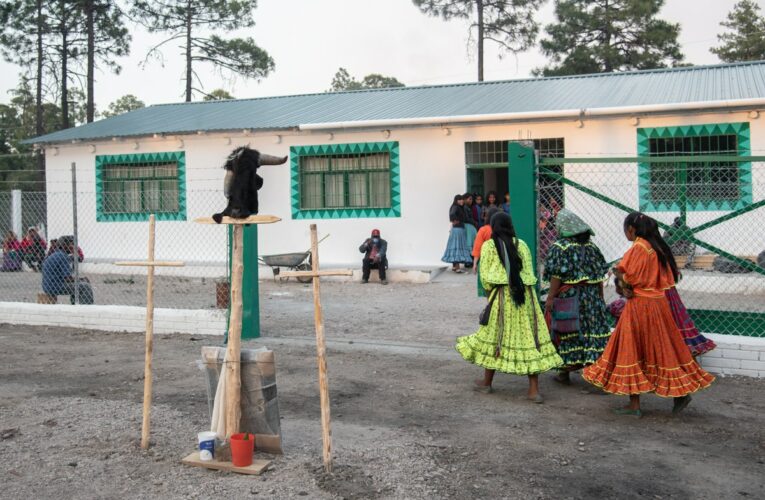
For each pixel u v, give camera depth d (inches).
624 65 1330.0
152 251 207.6
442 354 322.3
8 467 193.9
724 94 564.4
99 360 322.3
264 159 198.1
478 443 209.8
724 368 277.0
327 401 188.4
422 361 310.7
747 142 542.3
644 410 239.8
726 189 536.1
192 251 711.1
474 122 612.1
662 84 646.5
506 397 256.4
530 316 244.5
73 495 176.6
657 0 1307.8
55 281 418.9
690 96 573.6
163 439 214.1
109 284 613.6
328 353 327.0
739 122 545.3
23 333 388.8
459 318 415.2
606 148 584.4
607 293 438.6
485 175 701.3
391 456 199.2
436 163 639.1
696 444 207.9
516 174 293.6
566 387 268.8
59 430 223.6
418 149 643.5
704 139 557.9
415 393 262.7
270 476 185.9
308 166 678.5
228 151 695.1
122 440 213.6
